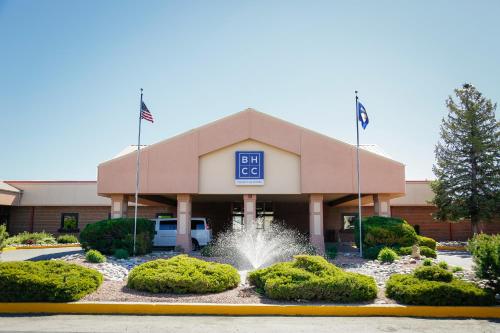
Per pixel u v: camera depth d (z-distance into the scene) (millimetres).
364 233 19828
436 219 30906
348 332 7969
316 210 21656
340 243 30484
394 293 10172
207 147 21844
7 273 9742
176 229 23641
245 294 10578
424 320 8953
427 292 9633
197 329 8094
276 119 21953
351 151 21641
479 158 29938
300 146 21734
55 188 33156
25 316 9031
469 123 30391
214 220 32844
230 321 8734
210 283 10734
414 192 32219
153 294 10484
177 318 8961
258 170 21781
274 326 8352
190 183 21594
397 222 19953
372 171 21531
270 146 22078
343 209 32688
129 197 24625
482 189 29281
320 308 9344
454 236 32375
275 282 10133
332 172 21547
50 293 9594
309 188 21469
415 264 15906
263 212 32938
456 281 10430
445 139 31000
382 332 7992
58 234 33094
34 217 33281
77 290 9867
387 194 22000
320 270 10750
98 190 21719
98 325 8320
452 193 29688
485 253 10383
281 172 21922
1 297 9570
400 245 19234
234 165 22000
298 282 10125
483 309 9352
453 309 9352
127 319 8828
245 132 21906
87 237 19031
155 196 25734
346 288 9898
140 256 19078
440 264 14914
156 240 23641
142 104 20391
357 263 16797
